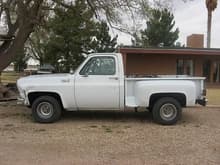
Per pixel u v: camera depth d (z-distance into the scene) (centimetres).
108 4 1688
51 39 3091
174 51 2477
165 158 650
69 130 898
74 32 3045
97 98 1002
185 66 2680
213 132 891
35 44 3181
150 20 1797
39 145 739
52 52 3188
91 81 1001
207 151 704
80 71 1006
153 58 2639
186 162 627
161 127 954
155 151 699
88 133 862
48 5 1888
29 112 1200
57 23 2673
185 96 995
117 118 1096
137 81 1000
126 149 712
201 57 2692
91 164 610
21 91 1026
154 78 1002
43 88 1003
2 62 1825
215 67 2714
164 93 994
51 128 926
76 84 1000
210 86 2692
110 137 820
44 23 1995
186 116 1148
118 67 1001
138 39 1877
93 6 1736
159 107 991
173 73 2659
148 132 884
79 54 3164
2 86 1755
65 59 3183
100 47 3234
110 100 1002
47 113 1012
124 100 1001
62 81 1002
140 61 2633
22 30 1773
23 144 748
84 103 1009
